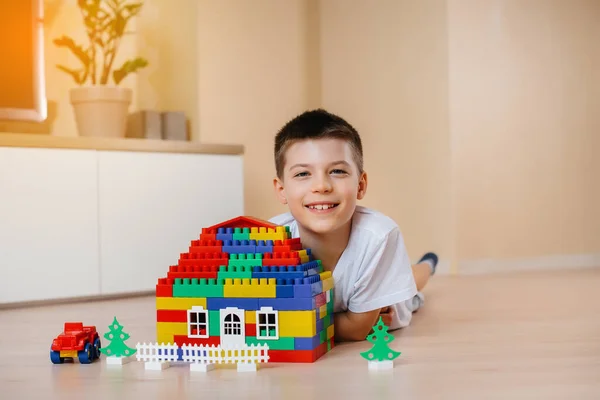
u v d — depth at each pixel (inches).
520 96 134.0
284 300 50.8
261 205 127.5
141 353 55.2
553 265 138.3
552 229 138.4
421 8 126.8
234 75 123.4
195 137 118.9
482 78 128.3
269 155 128.6
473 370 47.5
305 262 54.2
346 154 55.8
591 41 142.9
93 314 83.3
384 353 48.6
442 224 124.6
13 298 92.4
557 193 139.0
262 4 127.7
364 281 58.5
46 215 95.0
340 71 136.3
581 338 59.7
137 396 42.0
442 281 112.1
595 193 143.3
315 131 55.3
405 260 60.9
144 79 120.6
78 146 97.2
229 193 111.2
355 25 134.7
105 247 99.8
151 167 103.5
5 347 61.2
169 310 52.1
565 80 140.3
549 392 41.1
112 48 112.2
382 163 133.0
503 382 43.8
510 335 61.8
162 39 121.4
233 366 49.9
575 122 141.4
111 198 100.2
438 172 125.0
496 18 130.5
